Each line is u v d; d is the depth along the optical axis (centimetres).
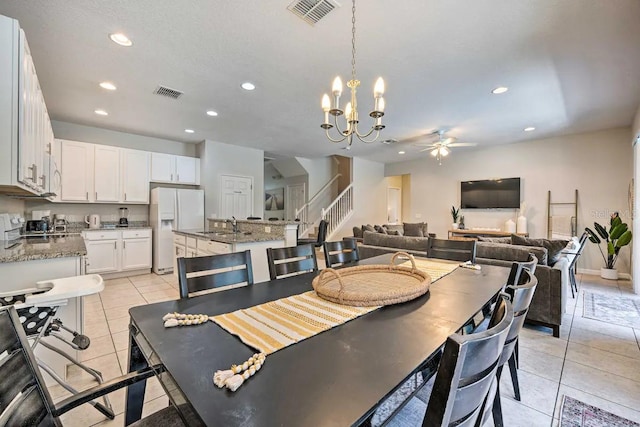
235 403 66
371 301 129
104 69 295
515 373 183
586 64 287
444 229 762
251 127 500
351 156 787
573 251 400
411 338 100
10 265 195
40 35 237
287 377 76
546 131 539
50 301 148
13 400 72
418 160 820
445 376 61
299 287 161
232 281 163
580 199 559
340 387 72
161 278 490
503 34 239
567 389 192
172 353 90
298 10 210
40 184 246
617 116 451
